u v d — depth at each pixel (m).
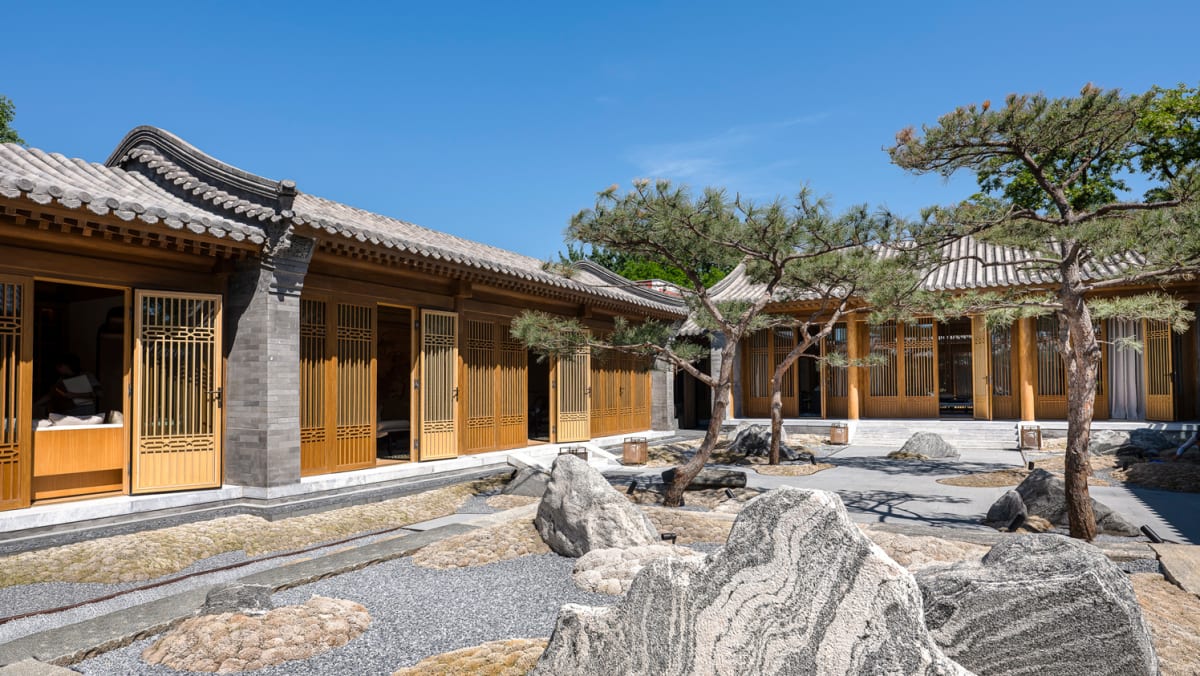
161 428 8.65
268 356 9.06
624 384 18.80
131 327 8.55
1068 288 7.83
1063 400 19.11
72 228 7.65
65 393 9.47
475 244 16.73
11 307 7.49
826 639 2.67
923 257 9.94
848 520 2.75
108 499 8.18
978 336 20.08
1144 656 3.37
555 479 7.67
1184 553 6.61
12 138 22.12
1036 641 3.50
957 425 19.06
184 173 9.89
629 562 6.42
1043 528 8.38
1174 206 7.41
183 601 5.59
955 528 8.24
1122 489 11.53
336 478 9.94
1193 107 19.00
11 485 7.47
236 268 9.36
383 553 7.13
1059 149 8.14
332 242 9.70
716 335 22.27
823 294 13.63
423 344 11.97
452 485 11.65
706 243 10.04
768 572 2.87
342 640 4.89
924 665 2.44
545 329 11.02
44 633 4.85
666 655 3.11
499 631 5.11
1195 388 17.27
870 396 21.66
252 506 8.99
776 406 14.90
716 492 10.90
